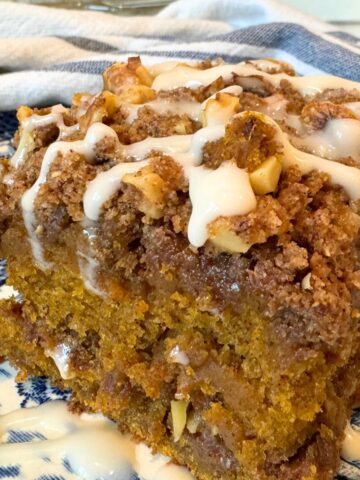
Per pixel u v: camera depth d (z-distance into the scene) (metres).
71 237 0.10
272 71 0.12
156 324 0.10
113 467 0.10
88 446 0.10
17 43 0.17
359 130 0.09
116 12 0.22
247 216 0.08
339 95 0.11
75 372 0.11
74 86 0.16
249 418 0.09
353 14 0.24
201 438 0.10
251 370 0.09
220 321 0.09
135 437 0.10
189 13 0.20
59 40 0.18
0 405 0.11
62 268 0.10
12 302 0.11
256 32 0.17
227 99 0.10
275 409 0.09
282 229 0.08
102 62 0.17
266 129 0.09
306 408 0.09
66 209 0.10
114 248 0.09
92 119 0.10
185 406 0.10
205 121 0.09
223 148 0.09
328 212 0.08
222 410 0.09
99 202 0.09
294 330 0.08
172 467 0.10
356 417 0.10
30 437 0.10
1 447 0.10
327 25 0.19
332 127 0.09
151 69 0.12
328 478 0.09
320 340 0.08
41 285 0.11
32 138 0.10
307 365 0.09
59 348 0.11
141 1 0.23
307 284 0.08
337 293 0.08
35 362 0.11
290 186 0.08
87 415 0.11
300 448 0.09
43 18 0.19
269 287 0.08
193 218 0.08
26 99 0.16
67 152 0.09
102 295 0.10
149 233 0.09
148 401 0.10
